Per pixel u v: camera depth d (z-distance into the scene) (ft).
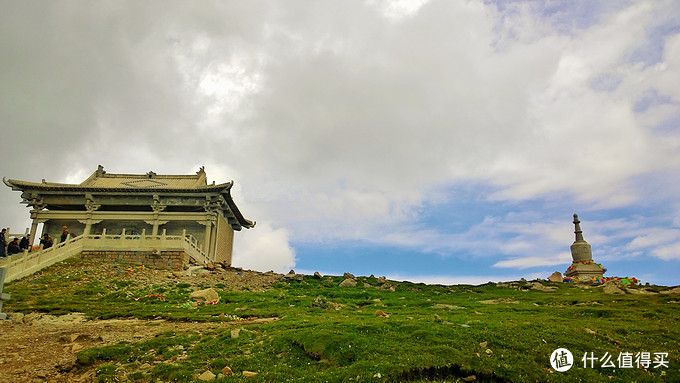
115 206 176.55
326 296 112.57
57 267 117.19
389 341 56.59
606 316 81.51
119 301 90.48
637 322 75.72
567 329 65.26
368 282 143.43
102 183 184.75
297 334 58.65
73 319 75.15
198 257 150.41
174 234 171.22
